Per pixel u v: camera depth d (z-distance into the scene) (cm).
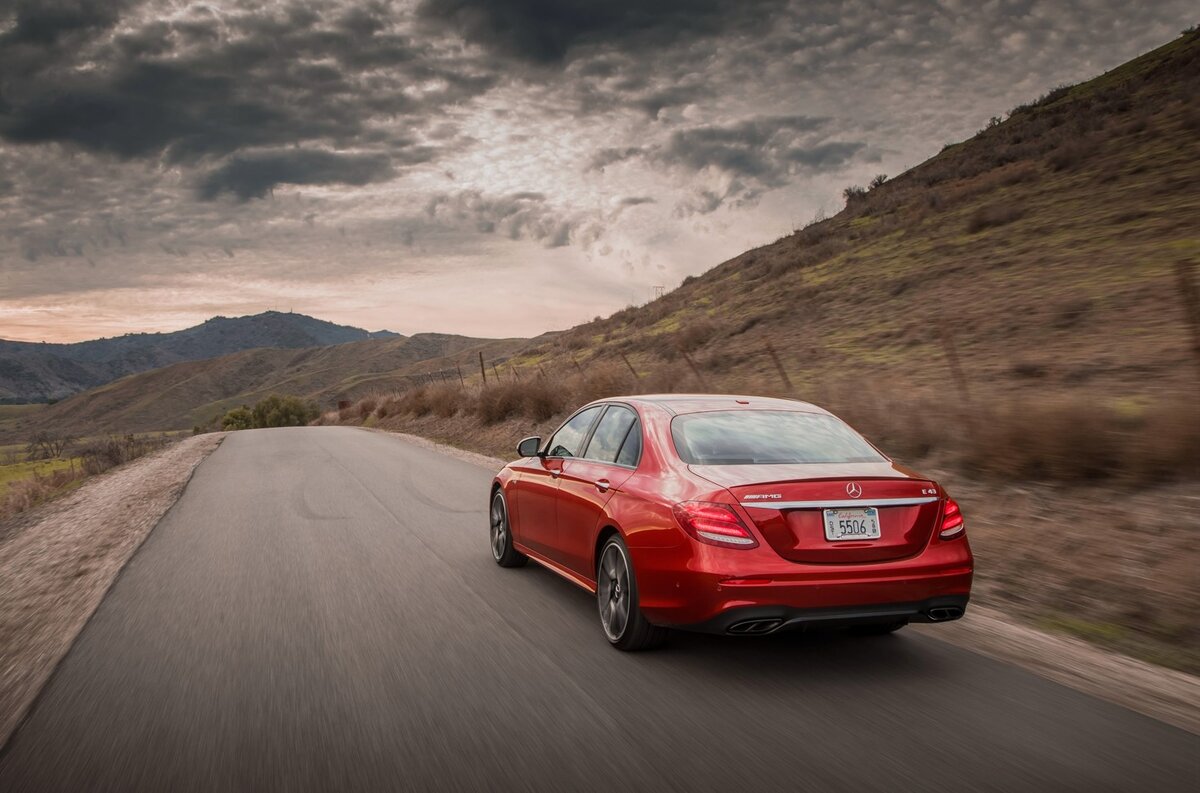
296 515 1068
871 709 414
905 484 470
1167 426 775
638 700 429
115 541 955
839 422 564
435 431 2597
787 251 4272
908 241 2986
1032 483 850
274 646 529
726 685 453
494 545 791
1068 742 371
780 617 440
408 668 483
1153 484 761
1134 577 609
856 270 2852
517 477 732
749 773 341
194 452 2334
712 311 3225
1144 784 329
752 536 445
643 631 500
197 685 458
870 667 483
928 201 3375
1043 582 643
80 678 473
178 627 577
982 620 579
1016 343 1494
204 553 841
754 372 1859
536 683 457
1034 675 468
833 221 4550
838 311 2366
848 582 444
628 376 1886
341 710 417
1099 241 2027
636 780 336
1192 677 464
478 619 590
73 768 355
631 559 498
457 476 1486
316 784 336
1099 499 766
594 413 655
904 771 342
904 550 461
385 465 1684
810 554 447
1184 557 614
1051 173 2991
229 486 1391
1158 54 4456
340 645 529
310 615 602
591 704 423
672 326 3294
